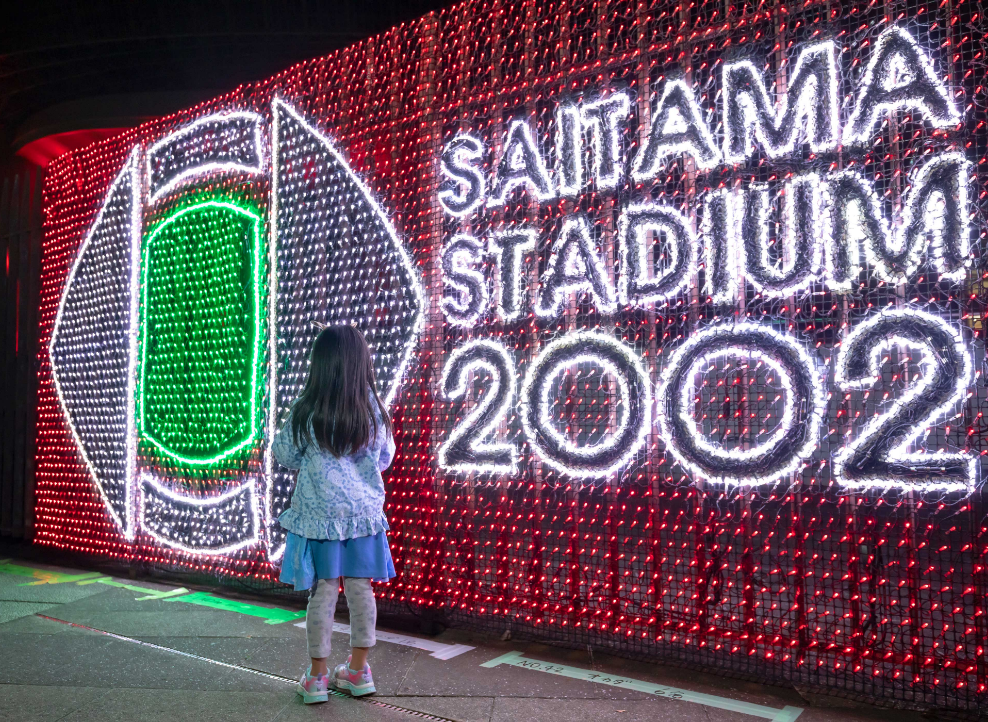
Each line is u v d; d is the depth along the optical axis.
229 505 5.26
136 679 3.42
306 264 5.04
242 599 4.94
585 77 4.03
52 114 13.02
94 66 12.26
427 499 4.32
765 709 3.04
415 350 4.47
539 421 3.97
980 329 2.95
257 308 5.22
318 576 3.10
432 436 4.38
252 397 5.19
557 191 4.03
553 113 4.16
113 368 6.09
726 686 3.29
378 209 4.70
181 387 5.63
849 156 3.29
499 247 4.16
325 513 3.10
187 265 5.72
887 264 3.13
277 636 4.08
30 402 6.94
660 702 3.12
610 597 3.80
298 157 5.15
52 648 3.88
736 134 3.53
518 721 2.93
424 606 4.23
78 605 4.79
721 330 3.49
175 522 5.52
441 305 4.40
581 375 4.05
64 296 6.56
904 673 3.28
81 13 11.05
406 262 4.55
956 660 2.99
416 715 3.00
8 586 5.36
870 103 3.22
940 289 3.04
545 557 4.17
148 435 5.77
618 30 3.98
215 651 3.83
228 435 5.32
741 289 3.53
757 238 3.44
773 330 3.38
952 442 3.17
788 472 3.31
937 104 3.07
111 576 5.73
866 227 3.19
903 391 3.08
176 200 5.84
